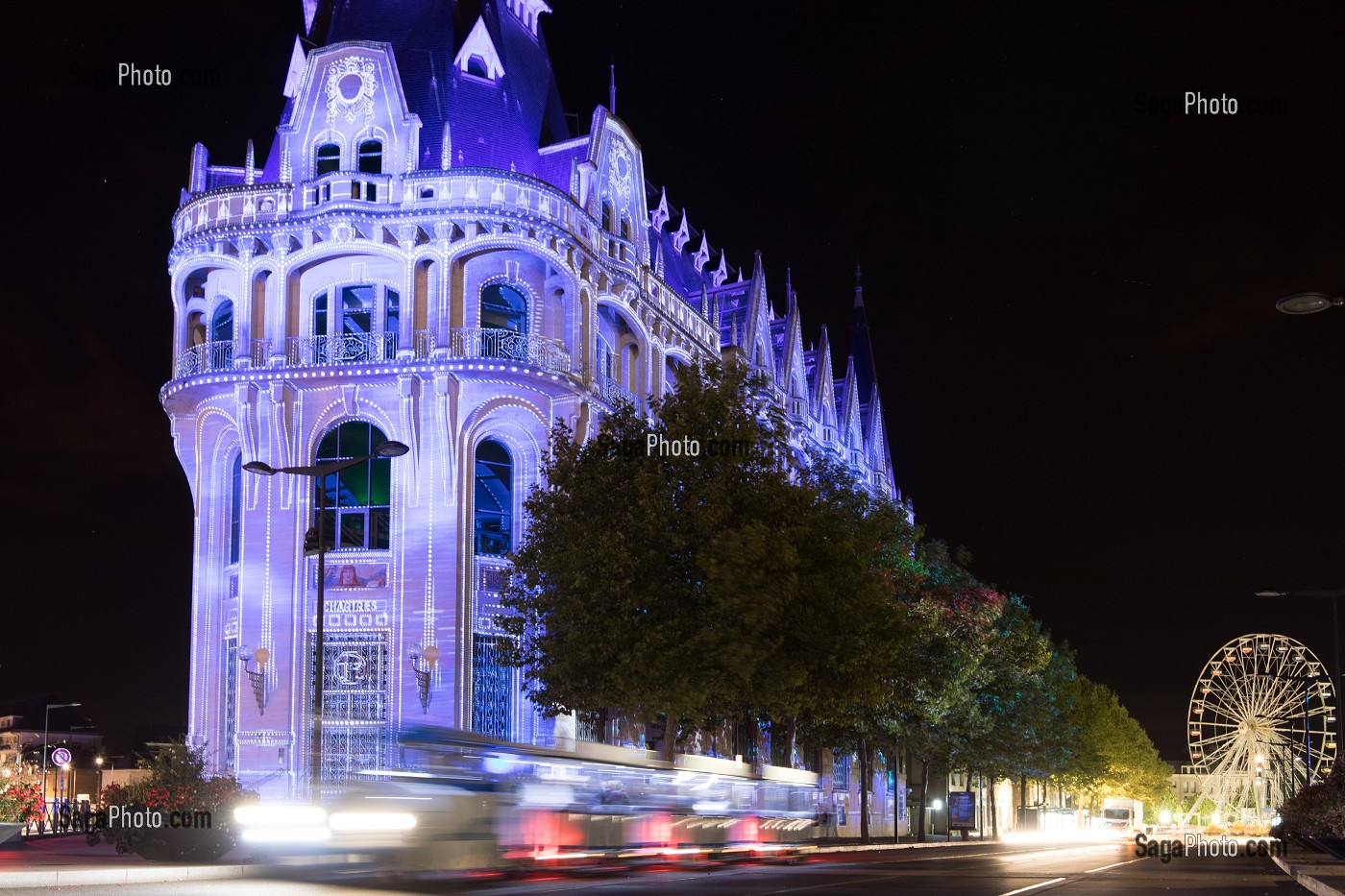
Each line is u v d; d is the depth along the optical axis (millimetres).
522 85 55500
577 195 52875
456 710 46656
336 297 49625
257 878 24781
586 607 38000
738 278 78000
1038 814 120312
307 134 50281
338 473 48906
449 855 24641
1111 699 136125
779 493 39750
